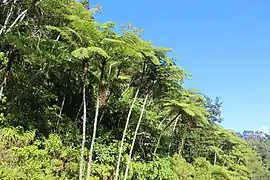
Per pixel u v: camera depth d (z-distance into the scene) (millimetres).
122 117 17828
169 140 21047
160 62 15062
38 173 12172
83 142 12398
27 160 12203
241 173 32625
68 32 12219
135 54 12867
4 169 10977
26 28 15188
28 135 12820
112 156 15281
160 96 17141
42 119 14703
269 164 51688
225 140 30000
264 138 82688
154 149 18812
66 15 12859
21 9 15117
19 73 14227
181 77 15688
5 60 13562
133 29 15180
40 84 15211
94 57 12602
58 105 16859
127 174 15320
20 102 14422
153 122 19078
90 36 12117
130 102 17766
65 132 14953
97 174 14320
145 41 13555
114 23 12711
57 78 16406
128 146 16625
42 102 15062
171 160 18953
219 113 35031
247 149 38062
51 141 13422
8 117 13133
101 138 15750
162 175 16047
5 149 11914
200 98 18953
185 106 17188
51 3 14055
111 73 16094
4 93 13586
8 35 11562
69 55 13422
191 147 24906
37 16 15125
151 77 15680
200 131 25469
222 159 28875
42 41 13414
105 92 15281
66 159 13742
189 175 19312
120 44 12383
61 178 12906
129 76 17438
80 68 13883
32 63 14109
